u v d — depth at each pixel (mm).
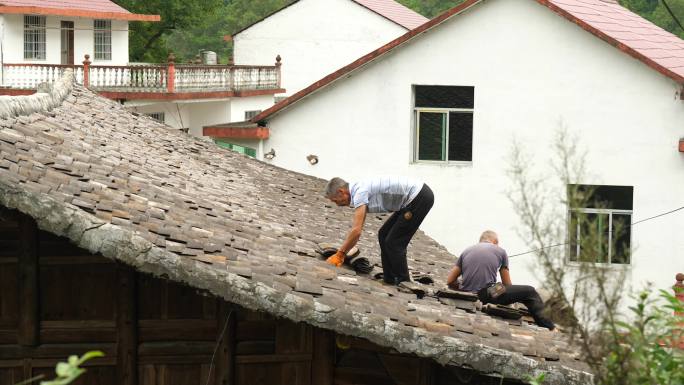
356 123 33500
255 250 11742
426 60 32594
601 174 30828
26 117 13305
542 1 31062
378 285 12883
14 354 11773
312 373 12289
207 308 12125
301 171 34031
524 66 31578
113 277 11922
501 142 31969
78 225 9648
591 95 30969
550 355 11461
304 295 10609
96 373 11938
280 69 58188
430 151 33125
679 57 32469
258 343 12250
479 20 31891
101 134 15688
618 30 32312
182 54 93312
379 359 12203
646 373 8242
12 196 9531
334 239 15797
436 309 12391
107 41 54625
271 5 94688
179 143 20484
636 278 30531
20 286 11688
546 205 26859
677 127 30312
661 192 30531
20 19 49219
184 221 11508
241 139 34406
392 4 66250
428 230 32719
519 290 13758
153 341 12070
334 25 61406
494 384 11938
